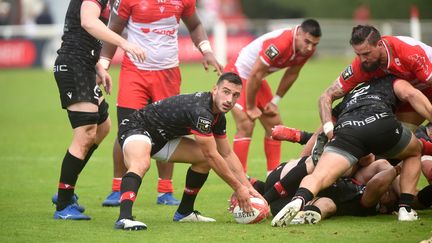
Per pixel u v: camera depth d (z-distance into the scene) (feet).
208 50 109.91
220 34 336.49
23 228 83.61
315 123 185.78
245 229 81.51
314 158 87.15
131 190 81.97
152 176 126.72
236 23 379.76
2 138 174.29
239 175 86.74
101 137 97.19
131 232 80.43
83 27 86.43
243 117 116.26
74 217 89.04
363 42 86.63
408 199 85.56
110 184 118.42
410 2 421.59
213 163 81.82
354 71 91.20
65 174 89.15
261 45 115.34
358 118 83.87
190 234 79.20
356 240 75.15
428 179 93.45
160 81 104.47
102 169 133.49
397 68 88.69
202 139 81.05
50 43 365.40
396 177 89.20
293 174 87.04
